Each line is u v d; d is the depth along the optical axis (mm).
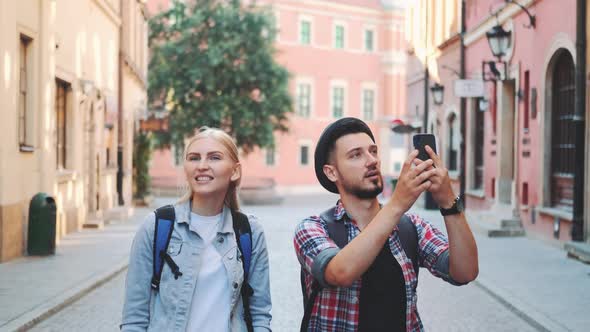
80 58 18750
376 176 2865
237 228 3281
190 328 3109
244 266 3252
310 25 58062
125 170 28359
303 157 57625
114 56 24953
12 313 8133
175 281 3121
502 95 19000
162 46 40156
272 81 40094
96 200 21516
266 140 40500
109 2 22906
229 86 40344
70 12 17516
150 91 40469
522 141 17047
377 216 2570
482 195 21000
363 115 60844
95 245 14961
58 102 17203
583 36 13188
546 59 15242
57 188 16203
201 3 40438
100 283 10641
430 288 10633
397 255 2824
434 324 8188
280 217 26344
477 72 21734
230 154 3268
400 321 2789
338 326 2793
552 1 14914
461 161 23125
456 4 23812
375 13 61188
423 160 2623
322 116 58594
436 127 27453
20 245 13211
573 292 9758
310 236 2811
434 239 2910
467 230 2719
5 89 12328
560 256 13344
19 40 13227
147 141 31438
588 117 13141
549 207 15414
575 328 7594
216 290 3172
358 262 2516
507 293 9711
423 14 29141
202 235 3213
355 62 60281
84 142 19422
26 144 14156
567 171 14664
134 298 3127
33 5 14094
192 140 3283
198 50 40031
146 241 3158
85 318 8328
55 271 11391
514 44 17672
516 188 17406
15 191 12906
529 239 16156
